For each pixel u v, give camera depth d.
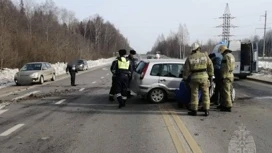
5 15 43.12
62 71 40.94
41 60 44.50
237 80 25.45
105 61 94.38
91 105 12.52
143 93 12.59
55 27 77.75
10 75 30.38
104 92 16.97
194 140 7.29
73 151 6.61
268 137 7.56
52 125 9.01
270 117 9.90
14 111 11.33
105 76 31.70
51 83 23.95
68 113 10.83
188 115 10.20
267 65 43.31
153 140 7.34
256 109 11.33
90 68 53.78
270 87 19.59
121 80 11.82
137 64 14.10
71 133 8.09
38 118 10.01
